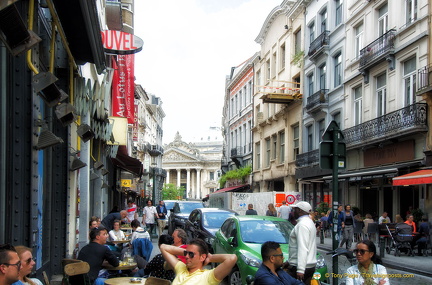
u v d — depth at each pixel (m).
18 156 6.70
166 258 4.83
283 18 36.34
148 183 67.88
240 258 8.92
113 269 8.09
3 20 4.97
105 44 13.97
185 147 133.25
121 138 21.39
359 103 24.02
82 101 11.62
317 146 28.91
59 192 10.51
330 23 27.64
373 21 22.55
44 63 9.20
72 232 12.62
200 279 4.45
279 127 36.03
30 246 6.83
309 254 7.09
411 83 19.31
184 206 21.75
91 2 7.81
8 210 6.49
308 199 30.80
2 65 6.32
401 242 15.67
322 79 29.02
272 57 38.91
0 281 4.16
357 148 23.20
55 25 8.30
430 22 17.92
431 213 17.58
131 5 30.62
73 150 12.48
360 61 23.00
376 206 22.45
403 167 18.89
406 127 18.53
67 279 6.95
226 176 49.84
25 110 6.86
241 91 49.16
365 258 5.33
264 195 28.31
